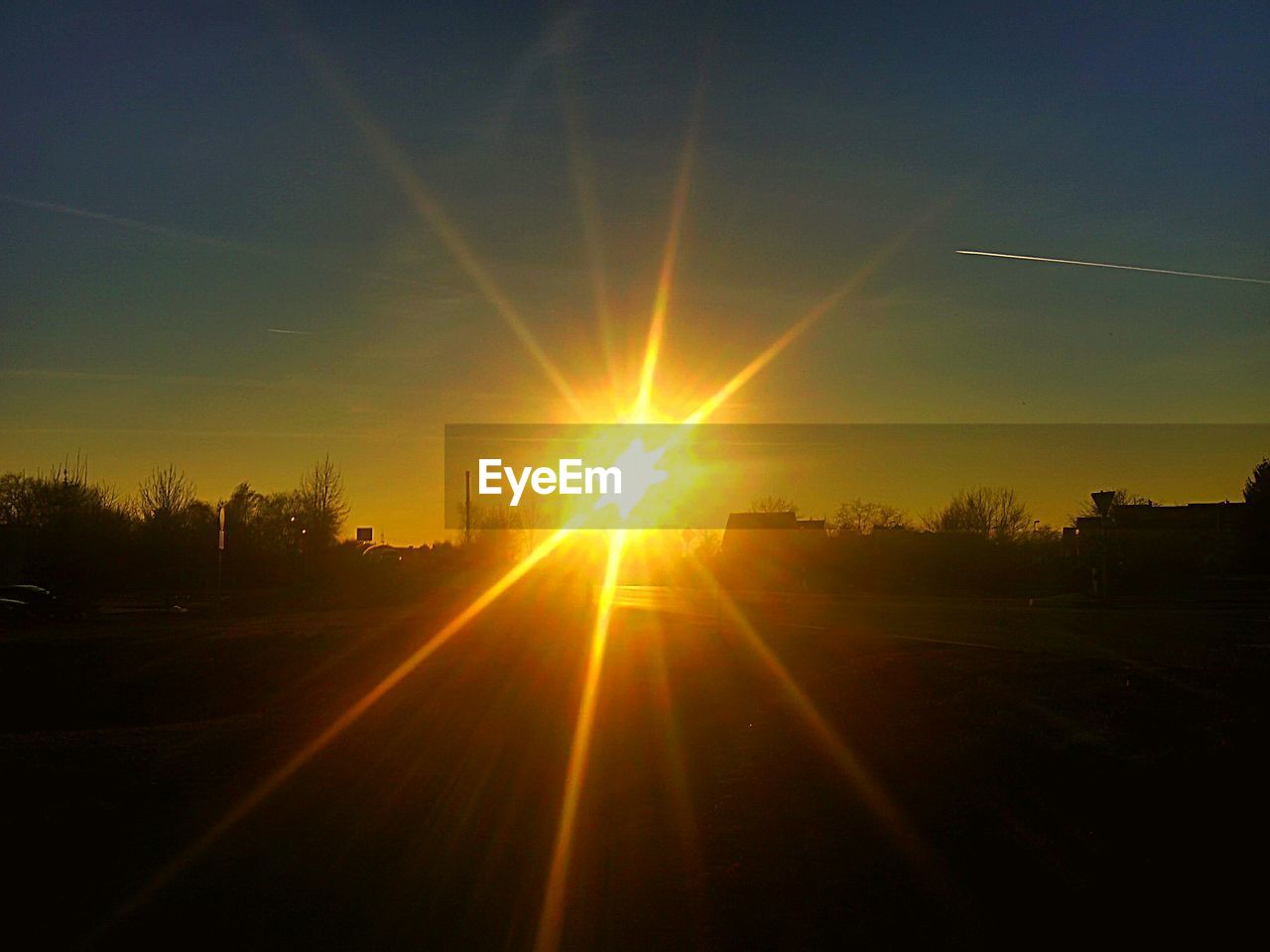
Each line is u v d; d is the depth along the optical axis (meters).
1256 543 57.66
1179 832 7.95
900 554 64.94
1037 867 7.81
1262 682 13.17
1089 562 48.22
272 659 32.91
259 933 8.27
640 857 9.66
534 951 7.65
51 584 65.94
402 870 9.84
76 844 11.11
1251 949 6.40
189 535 71.75
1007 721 12.52
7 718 27.02
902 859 8.43
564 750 15.60
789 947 7.22
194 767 15.55
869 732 13.55
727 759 13.71
